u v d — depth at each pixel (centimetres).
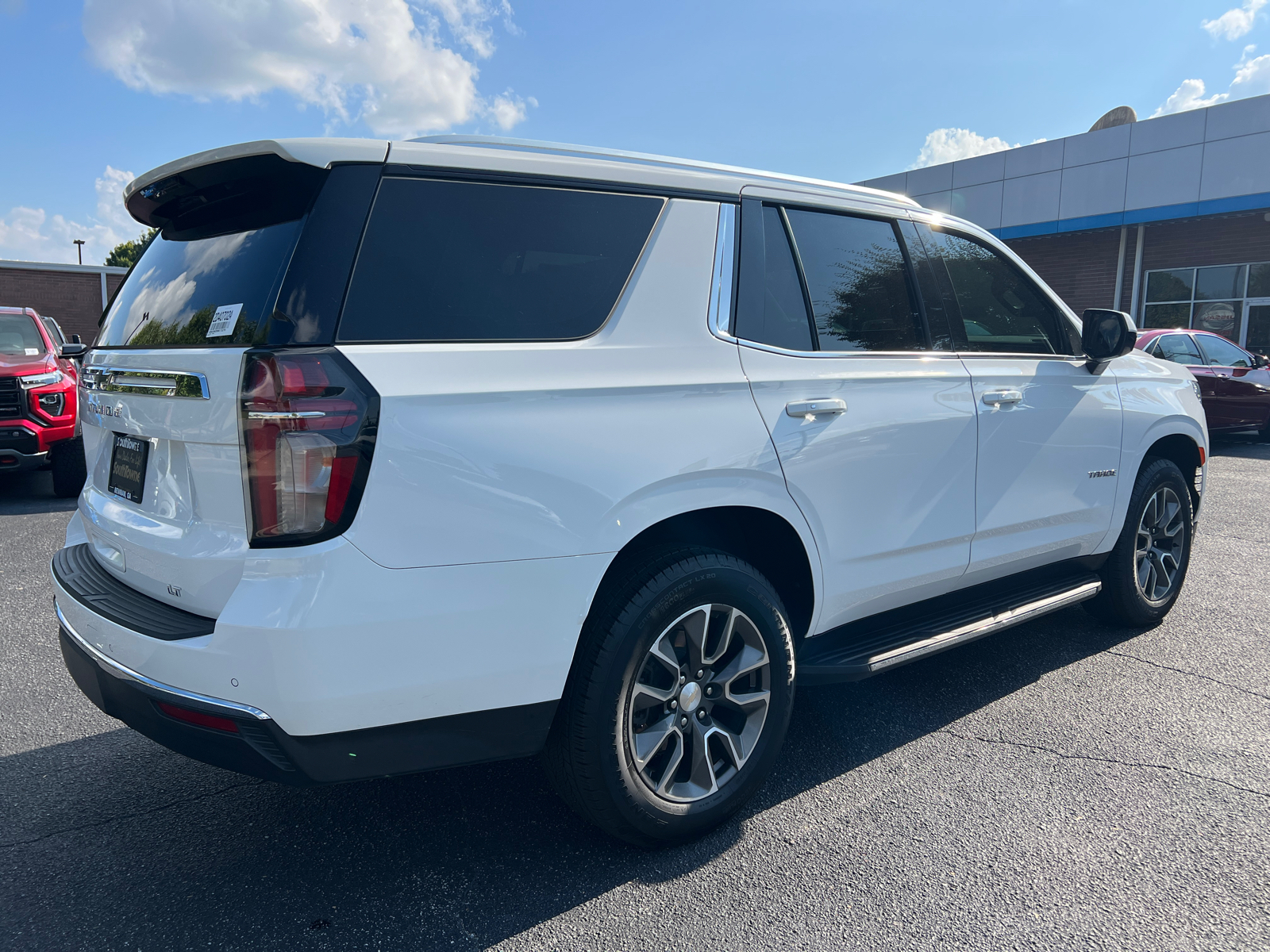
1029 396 331
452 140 217
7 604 472
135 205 246
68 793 270
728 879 222
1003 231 2097
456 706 196
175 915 208
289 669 176
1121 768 281
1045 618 442
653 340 227
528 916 207
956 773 279
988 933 200
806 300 266
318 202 190
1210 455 1106
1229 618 435
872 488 274
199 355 192
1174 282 1953
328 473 177
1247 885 218
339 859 233
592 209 226
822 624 273
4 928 203
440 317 196
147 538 211
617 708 215
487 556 194
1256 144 1691
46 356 826
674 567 224
